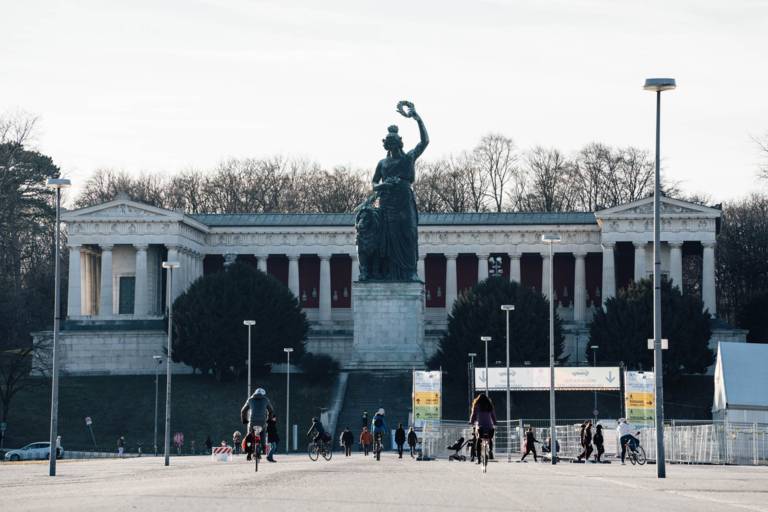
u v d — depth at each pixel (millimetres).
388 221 171125
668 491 51000
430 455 101500
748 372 125188
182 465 85938
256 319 176500
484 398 65688
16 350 187875
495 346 173875
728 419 122938
